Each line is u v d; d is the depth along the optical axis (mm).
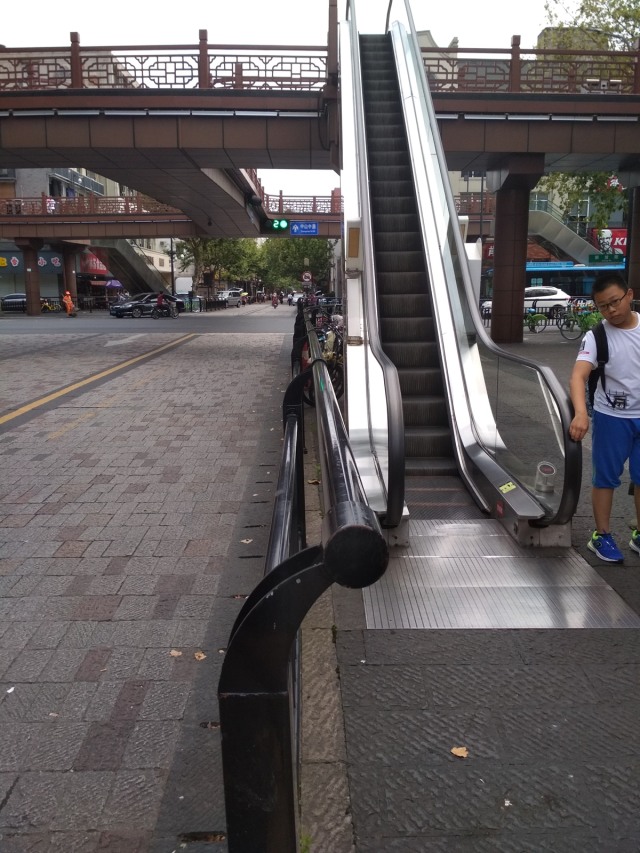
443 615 3506
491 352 5617
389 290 7941
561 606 3594
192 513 5148
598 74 18156
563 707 2766
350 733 2609
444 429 6496
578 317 21547
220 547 4523
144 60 14195
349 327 7164
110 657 3213
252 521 4984
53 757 2543
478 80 15078
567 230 37250
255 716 1385
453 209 7953
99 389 10367
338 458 1798
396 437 4184
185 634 3422
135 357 14664
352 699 2822
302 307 14008
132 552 4438
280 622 1338
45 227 37156
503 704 2785
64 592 3875
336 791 2314
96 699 2891
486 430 5926
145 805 2311
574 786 2340
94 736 2660
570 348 17469
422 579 3947
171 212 34875
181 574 4113
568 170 18312
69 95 14117
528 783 2354
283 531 1875
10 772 2465
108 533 4758
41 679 3035
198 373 12156
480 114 14930
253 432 7641
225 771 1413
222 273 65312
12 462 6469
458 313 7184
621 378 3938
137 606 3711
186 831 2197
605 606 3596
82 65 14312
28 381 11117
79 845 2146
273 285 94625
